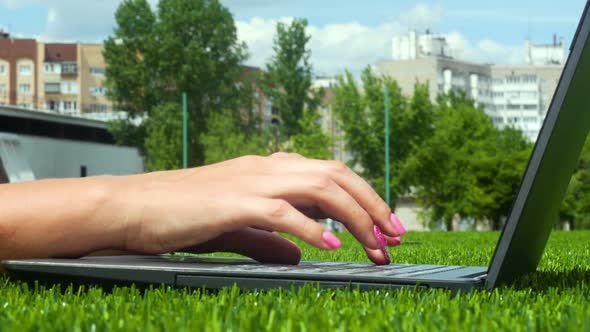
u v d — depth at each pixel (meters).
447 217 47.03
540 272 1.98
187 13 60.09
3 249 1.68
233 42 61.84
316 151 53.69
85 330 1.00
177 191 1.69
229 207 1.61
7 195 1.73
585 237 10.56
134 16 60.62
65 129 66.44
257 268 1.57
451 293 1.39
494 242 8.03
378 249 1.69
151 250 1.69
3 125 61.84
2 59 111.25
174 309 1.19
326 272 1.48
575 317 1.08
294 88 60.38
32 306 1.26
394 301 1.28
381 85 52.44
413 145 48.28
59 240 1.68
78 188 1.71
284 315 1.09
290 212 1.59
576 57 1.32
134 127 62.50
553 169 1.52
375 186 52.41
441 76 117.31
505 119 136.25
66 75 112.00
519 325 1.02
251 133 62.69
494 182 44.97
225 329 0.99
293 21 60.53
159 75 61.47
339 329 0.98
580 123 1.63
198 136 61.09
